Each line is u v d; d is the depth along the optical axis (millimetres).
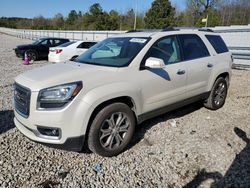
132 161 3721
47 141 3463
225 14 52156
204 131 4727
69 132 3406
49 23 101875
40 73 3863
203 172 3467
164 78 4363
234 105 6336
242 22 51469
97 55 4586
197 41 5293
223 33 13844
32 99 3416
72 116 3385
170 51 4637
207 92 5508
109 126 3750
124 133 3932
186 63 4820
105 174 3404
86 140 3684
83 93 3443
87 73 3736
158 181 3275
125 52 4312
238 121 5262
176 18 54438
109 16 69625
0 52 21375
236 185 3209
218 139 4410
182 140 4355
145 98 4137
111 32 26766
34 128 3477
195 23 51156
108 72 3830
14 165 3539
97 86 3566
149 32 4727
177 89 4672
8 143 4133
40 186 3133
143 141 4312
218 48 5801
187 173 3445
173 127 4871
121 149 3893
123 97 3881
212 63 5445
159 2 52156
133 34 4809
